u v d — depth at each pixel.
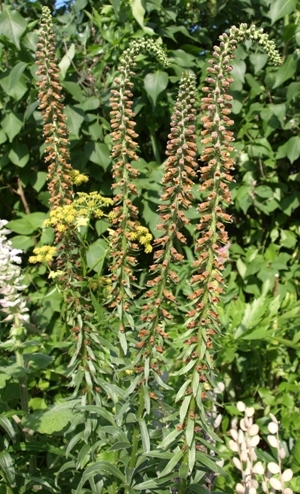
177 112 2.03
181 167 2.04
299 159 4.34
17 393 3.23
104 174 4.04
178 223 2.13
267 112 4.04
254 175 4.20
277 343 3.98
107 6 3.96
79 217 2.72
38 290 4.09
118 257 2.51
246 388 4.18
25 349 3.68
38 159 4.16
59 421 2.89
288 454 3.55
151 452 2.17
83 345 2.61
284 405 3.87
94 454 2.65
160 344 2.27
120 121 2.38
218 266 1.98
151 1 3.86
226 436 3.57
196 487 2.14
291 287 4.29
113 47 3.88
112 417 2.47
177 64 3.95
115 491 2.55
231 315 3.86
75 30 4.18
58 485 2.96
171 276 2.19
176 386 3.41
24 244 3.94
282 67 3.85
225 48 1.91
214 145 1.91
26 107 3.92
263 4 4.25
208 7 4.07
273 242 4.50
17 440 3.10
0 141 3.79
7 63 3.84
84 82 3.99
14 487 2.73
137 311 3.09
